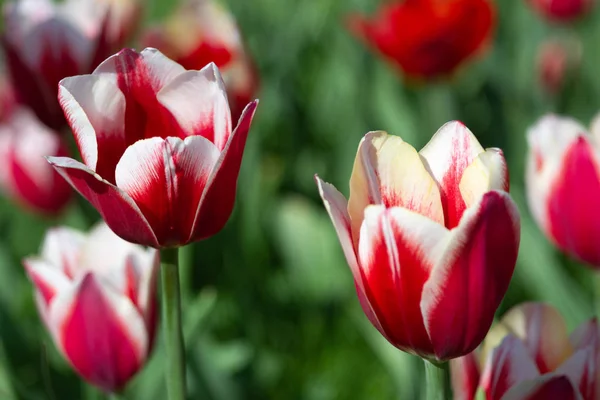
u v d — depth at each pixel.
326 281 1.30
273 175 1.48
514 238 0.68
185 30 1.02
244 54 1.00
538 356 0.76
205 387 0.97
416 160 0.69
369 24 1.39
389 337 0.69
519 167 1.46
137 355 0.82
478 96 1.75
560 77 1.66
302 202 1.40
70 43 0.98
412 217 0.67
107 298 0.81
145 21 2.25
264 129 1.68
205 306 0.99
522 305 0.76
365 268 0.69
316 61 1.98
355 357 1.20
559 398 0.72
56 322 0.82
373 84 1.54
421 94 1.63
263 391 1.08
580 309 0.98
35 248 1.40
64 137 1.09
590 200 0.84
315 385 1.13
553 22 1.74
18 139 1.23
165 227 0.72
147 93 0.72
